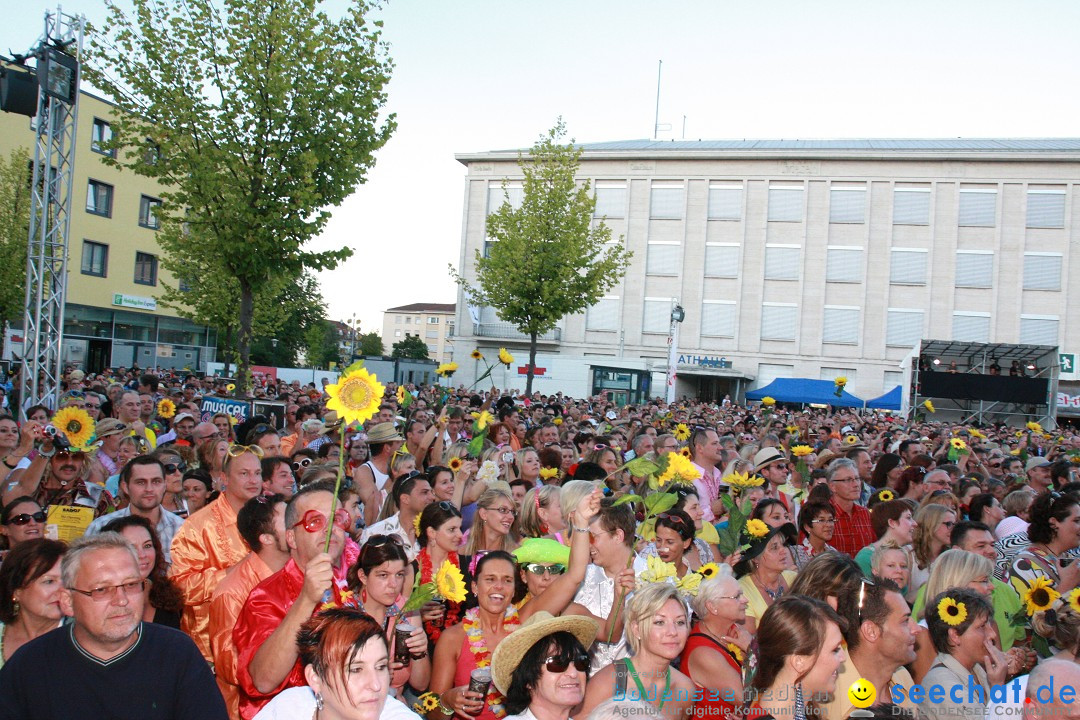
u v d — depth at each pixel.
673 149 52.28
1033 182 48.50
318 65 13.34
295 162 13.16
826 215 50.69
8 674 3.02
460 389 24.69
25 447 7.02
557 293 26.94
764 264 51.25
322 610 3.13
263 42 13.09
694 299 51.94
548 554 4.38
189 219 13.54
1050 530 5.99
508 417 12.34
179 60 12.95
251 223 13.01
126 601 3.03
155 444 9.02
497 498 5.79
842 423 22.23
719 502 8.00
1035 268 48.47
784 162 51.25
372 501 7.86
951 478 9.48
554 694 3.30
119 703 2.99
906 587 5.70
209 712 3.11
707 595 4.04
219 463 7.26
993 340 48.47
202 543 4.70
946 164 49.44
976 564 4.80
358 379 3.24
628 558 4.42
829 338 50.44
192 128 12.98
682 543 5.03
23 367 13.14
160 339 41.19
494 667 3.44
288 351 68.06
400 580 4.10
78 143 35.59
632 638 3.58
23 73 12.84
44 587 3.70
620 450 9.95
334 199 13.77
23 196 30.66
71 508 5.47
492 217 28.30
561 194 27.86
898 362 49.59
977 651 4.00
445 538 4.97
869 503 8.47
